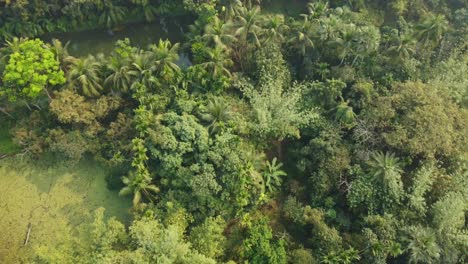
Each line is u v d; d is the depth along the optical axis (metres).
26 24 50.34
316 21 46.06
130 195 41.19
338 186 39.16
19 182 41.78
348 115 40.50
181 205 37.53
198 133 38.78
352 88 42.91
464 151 38.75
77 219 39.97
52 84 41.19
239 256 35.84
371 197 37.94
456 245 35.59
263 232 35.69
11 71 39.53
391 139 38.53
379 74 45.06
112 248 33.91
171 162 38.03
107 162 41.78
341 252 35.41
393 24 53.00
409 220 37.22
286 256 35.69
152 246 31.64
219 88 44.06
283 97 42.44
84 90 41.75
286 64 46.62
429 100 39.62
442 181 38.00
